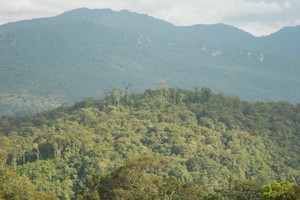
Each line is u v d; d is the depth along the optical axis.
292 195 39.69
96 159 103.88
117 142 116.88
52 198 58.97
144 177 66.06
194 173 103.62
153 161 67.12
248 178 109.88
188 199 63.03
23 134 141.62
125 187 64.50
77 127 132.38
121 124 134.00
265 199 41.19
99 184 65.75
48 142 113.38
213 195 65.62
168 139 121.75
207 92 158.75
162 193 63.06
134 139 119.94
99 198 62.97
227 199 64.00
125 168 65.31
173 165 104.12
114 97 161.00
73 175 101.75
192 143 119.25
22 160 114.31
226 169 109.56
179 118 139.50
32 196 54.41
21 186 53.22
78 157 108.88
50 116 161.62
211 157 116.12
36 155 113.50
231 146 123.94
